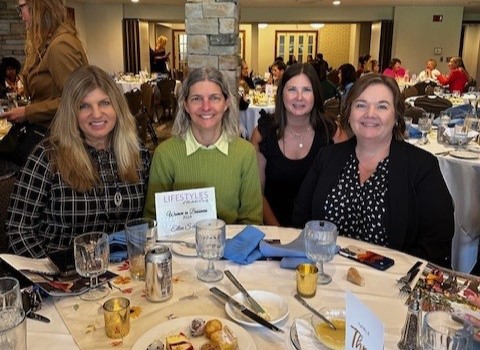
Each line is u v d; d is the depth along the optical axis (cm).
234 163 181
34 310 106
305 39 1570
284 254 131
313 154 228
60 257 128
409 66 1209
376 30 1230
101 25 1158
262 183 241
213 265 130
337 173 171
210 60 422
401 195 159
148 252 113
